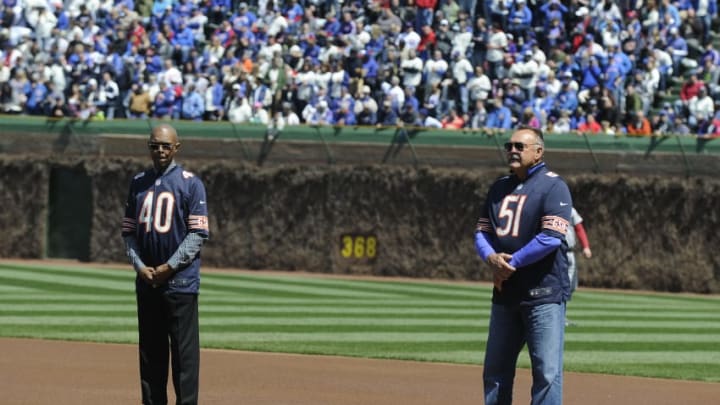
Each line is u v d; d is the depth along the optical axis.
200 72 39.06
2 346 16.66
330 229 35.91
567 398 13.41
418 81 37.16
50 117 38.25
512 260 9.48
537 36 39.00
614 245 33.72
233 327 20.19
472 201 34.66
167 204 10.48
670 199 33.22
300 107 37.94
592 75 37.19
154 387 10.78
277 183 36.28
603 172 34.25
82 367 14.73
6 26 41.16
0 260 37.28
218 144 37.06
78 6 42.16
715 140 33.44
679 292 33.06
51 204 38.06
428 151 35.44
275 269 36.25
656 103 38.19
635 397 13.62
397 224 35.38
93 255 37.25
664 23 39.53
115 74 39.12
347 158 36.06
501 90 36.06
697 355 17.91
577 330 21.19
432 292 29.52
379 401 12.77
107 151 37.56
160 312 10.70
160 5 41.88
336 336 19.19
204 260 36.91
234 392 13.11
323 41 39.19
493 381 9.82
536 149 9.68
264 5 40.81
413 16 39.91
